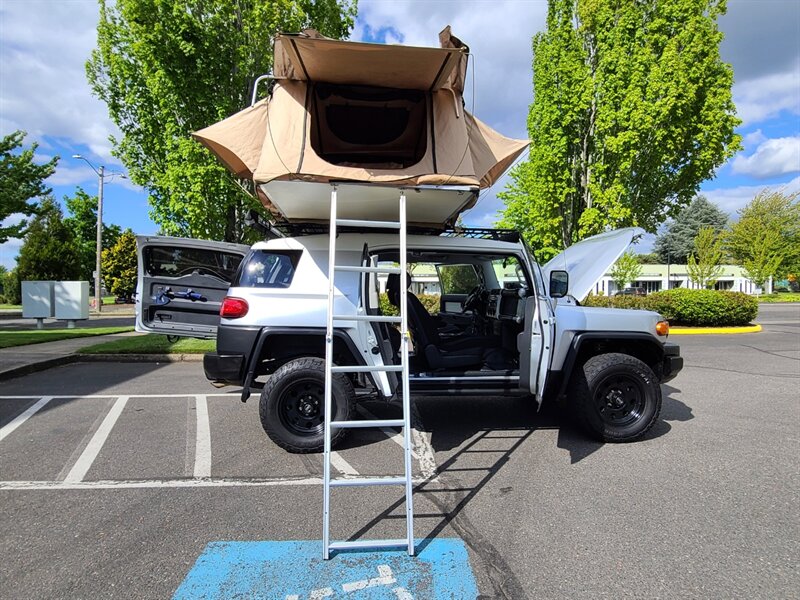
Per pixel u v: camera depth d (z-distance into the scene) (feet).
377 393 15.52
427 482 12.94
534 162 47.67
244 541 10.00
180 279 24.23
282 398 14.97
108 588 8.45
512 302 17.08
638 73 41.39
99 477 13.26
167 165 35.17
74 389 23.63
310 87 13.30
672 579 8.62
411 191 12.45
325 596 8.25
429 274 22.40
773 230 142.92
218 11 33.32
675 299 48.93
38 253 113.60
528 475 13.29
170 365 30.83
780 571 8.81
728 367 28.68
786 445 15.38
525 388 15.06
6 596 8.23
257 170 12.44
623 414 15.90
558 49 44.57
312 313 15.02
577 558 9.30
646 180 45.52
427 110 13.62
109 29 35.27
